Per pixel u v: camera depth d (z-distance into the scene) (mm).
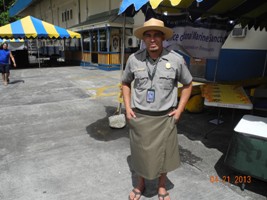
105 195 2625
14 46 19406
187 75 2215
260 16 5312
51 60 17828
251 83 5617
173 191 2693
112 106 6102
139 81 2148
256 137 2570
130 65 2211
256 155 2574
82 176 2979
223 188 2758
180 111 2252
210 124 4875
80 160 3369
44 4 28969
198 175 3020
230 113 5590
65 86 8820
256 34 7574
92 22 14578
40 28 13656
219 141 4055
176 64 2113
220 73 8977
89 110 5758
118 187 2764
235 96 4184
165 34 2098
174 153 2295
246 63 8031
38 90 8125
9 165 3232
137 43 13453
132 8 4086
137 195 2525
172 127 2225
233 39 8312
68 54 18547
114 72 12836
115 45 13359
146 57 2135
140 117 2197
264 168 2537
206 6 4383
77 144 3889
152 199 2549
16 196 2604
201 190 2717
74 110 5762
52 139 4082
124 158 3432
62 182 2855
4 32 12656
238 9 4770
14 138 4121
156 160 2209
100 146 3818
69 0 20625
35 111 5695
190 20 4797
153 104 2139
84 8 18234
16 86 8891
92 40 15273
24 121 4992
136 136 2238
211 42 5375
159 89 2119
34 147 3773
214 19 5172
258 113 4898
